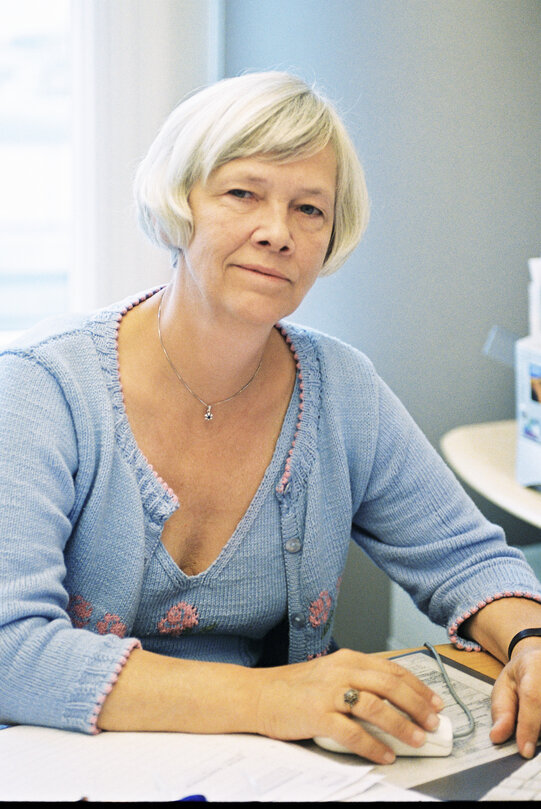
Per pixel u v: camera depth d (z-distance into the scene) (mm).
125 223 1577
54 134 1718
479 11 1807
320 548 1055
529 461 1522
